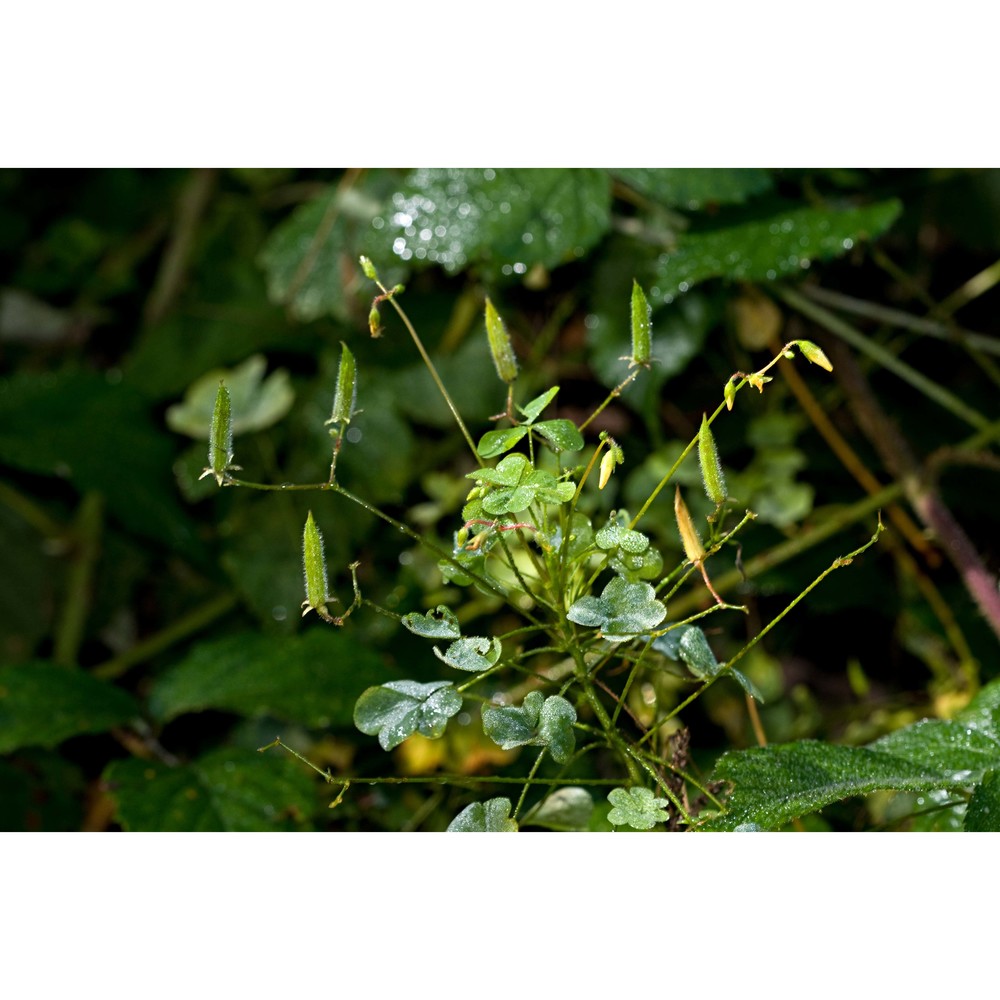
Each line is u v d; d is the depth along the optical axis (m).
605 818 0.44
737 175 0.53
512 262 0.54
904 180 0.55
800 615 0.57
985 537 0.58
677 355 0.55
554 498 0.40
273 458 0.63
